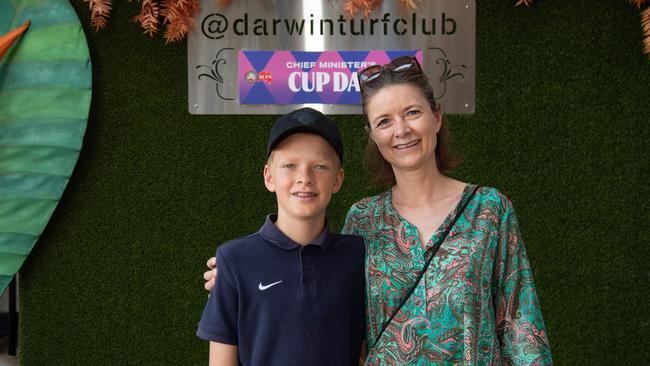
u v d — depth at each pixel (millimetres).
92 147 2982
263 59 2902
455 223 1494
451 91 2895
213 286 1642
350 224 1664
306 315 1463
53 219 2994
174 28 2834
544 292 2924
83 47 2861
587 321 2920
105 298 3004
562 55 2885
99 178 2990
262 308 1472
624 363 2916
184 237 2994
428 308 1438
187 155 2973
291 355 1446
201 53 2912
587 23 2873
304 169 1490
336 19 2875
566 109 2896
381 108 1529
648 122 2885
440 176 1620
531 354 1412
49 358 3021
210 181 2980
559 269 2920
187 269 2992
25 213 2895
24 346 3023
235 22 2895
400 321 1458
